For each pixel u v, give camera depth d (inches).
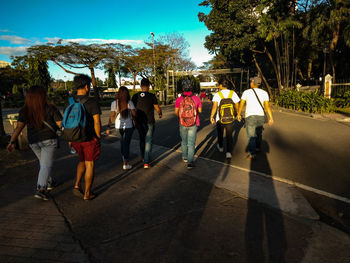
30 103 136.7
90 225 114.0
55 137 144.3
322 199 135.2
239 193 141.6
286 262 86.3
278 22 797.2
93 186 162.9
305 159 207.2
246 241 98.6
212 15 954.7
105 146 290.8
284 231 104.8
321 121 425.4
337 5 675.4
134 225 112.9
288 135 310.5
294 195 136.4
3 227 113.2
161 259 89.3
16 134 138.6
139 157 233.3
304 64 1089.4
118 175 183.3
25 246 98.7
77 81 135.5
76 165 212.2
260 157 219.3
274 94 1021.2
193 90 192.1
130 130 192.5
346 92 592.1
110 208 130.8
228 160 213.9
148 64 1610.5
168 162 210.7
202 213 122.0
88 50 1247.5
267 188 147.3
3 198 146.1
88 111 135.3
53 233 107.7
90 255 92.5
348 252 90.7
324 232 103.2
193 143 189.0
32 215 124.6
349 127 352.5
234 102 213.3
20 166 209.5
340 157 207.3
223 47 1043.9
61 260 89.8
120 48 1304.1
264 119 207.6
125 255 92.0
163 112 745.0
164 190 152.6
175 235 104.0
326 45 770.8
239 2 869.8
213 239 100.4
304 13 786.8
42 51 1221.1
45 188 141.6
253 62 1190.3
